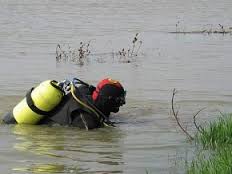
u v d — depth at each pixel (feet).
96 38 83.46
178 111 39.52
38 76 53.11
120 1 152.56
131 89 47.24
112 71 56.44
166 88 47.78
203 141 30.22
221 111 39.55
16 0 148.97
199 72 56.03
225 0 162.30
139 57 66.49
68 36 85.30
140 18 113.91
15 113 35.55
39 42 78.33
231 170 22.86
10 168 25.85
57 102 35.04
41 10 127.95
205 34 91.61
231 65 60.59
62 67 58.59
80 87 35.96
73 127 34.73
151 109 40.16
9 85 48.32
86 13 122.42
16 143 30.73
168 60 64.18
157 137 32.24
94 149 29.58
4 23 101.96
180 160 27.14
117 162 26.99
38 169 25.73
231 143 29.40
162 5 144.77
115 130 34.22
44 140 31.53
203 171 23.45
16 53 68.18
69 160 27.32
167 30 95.76
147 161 27.14
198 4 149.48
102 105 34.83
